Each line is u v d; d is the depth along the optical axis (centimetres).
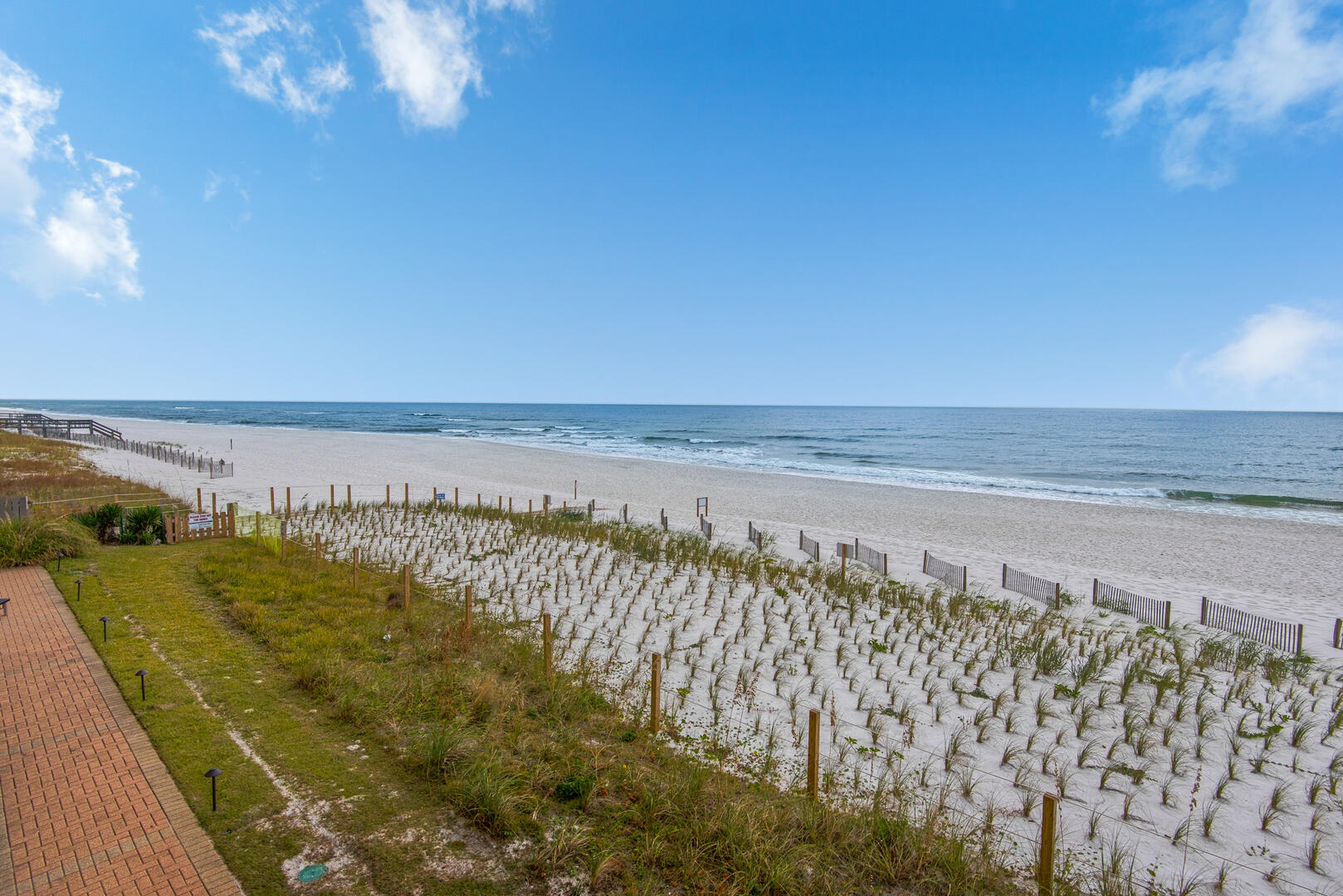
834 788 675
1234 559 2425
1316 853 597
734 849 533
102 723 679
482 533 2017
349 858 497
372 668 868
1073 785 718
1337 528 3066
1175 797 705
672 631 1138
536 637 1080
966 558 2281
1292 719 932
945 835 597
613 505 3259
